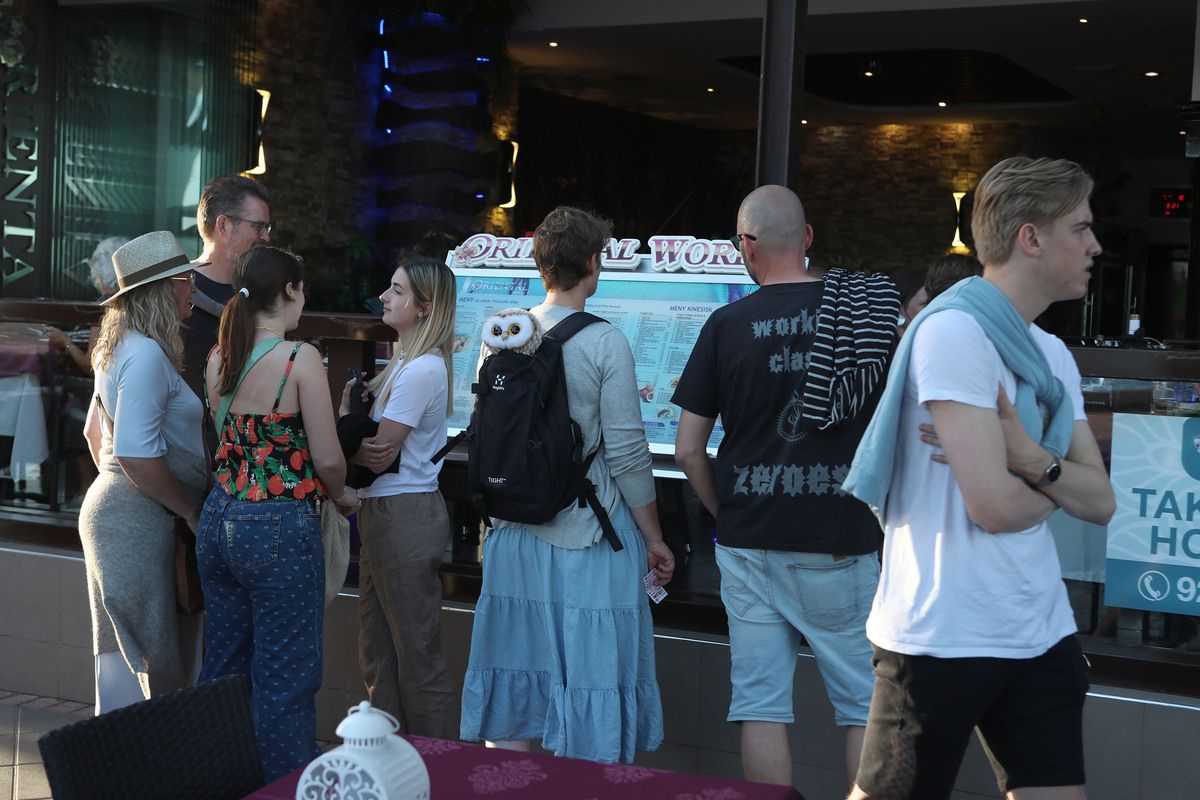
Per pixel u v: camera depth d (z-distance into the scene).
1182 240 19.09
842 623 3.18
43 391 5.00
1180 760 3.46
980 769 3.63
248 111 12.40
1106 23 11.88
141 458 3.54
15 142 10.14
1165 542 3.53
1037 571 2.18
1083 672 2.24
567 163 16.98
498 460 3.41
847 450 3.11
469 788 1.92
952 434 2.11
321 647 3.50
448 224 13.62
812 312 3.14
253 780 2.12
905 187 17.64
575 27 13.38
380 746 1.54
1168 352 3.49
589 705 3.46
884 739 2.27
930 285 3.71
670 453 4.04
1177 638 3.52
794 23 4.02
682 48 14.12
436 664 3.84
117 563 3.69
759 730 3.26
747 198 3.28
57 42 10.61
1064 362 2.31
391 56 13.84
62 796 1.84
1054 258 2.15
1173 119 16.38
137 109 11.45
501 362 3.44
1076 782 2.20
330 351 4.45
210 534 3.43
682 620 4.05
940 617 2.17
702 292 4.13
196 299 4.00
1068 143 17.61
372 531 3.80
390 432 3.68
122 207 11.34
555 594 3.52
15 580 5.00
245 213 4.02
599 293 4.28
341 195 13.61
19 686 5.03
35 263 10.43
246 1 12.39
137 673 3.78
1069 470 2.16
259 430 3.40
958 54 13.67
